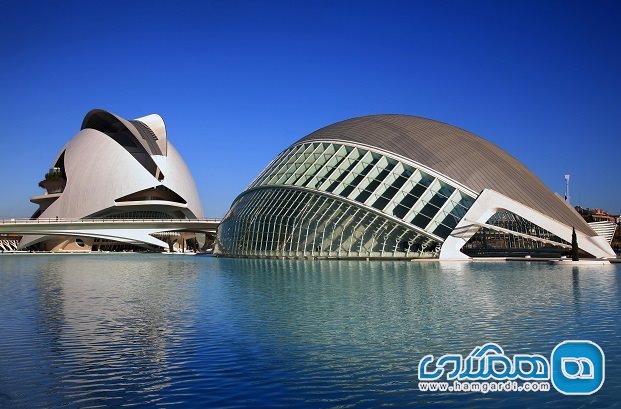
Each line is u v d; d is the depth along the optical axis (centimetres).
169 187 10212
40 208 10925
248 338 1238
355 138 5053
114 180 9756
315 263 4091
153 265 4409
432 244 4275
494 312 1555
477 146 4975
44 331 1334
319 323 1411
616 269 3312
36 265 4584
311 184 4884
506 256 4603
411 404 810
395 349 1120
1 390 877
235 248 5475
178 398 834
